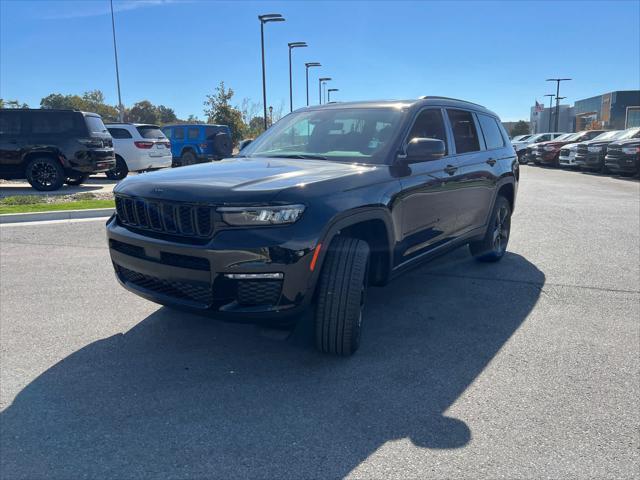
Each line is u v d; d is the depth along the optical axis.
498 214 5.93
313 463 2.44
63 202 10.46
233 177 3.32
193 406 2.93
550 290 5.09
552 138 30.20
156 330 4.03
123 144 16.19
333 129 4.43
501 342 3.85
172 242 3.16
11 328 4.05
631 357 3.61
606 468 2.42
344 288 3.28
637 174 18.02
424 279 5.47
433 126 4.66
